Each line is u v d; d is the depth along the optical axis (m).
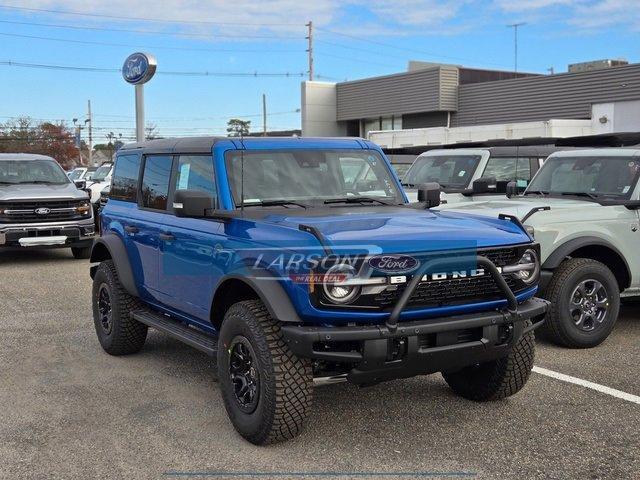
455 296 4.15
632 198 7.05
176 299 5.39
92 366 6.16
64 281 10.74
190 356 6.48
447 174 10.61
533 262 4.50
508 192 8.14
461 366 4.30
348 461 4.14
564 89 28.98
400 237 4.07
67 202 12.60
